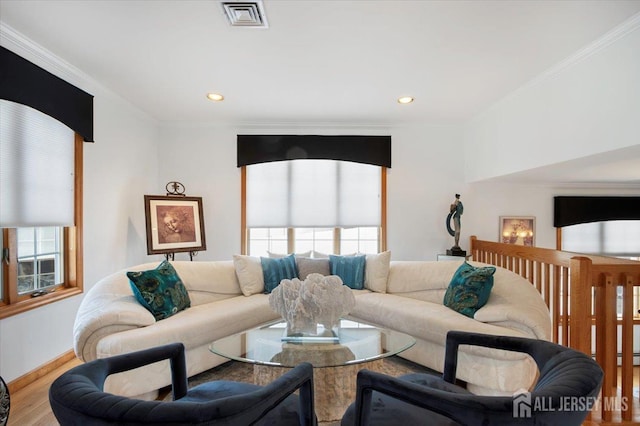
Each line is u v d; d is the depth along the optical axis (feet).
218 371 8.66
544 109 9.01
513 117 10.44
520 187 14.12
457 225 12.96
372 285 11.19
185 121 13.75
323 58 8.23
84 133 9.50
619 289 12.52
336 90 10.30
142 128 12.69
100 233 10.38
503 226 14.03
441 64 8.48
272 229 14.35
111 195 10.91
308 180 14.12
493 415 3.01
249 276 10.80
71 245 9.40
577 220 14.05
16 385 7.50
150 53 8.04
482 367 7.19
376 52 7.91
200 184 13.98
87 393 2.97
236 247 13.99
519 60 8.19
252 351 6.25
